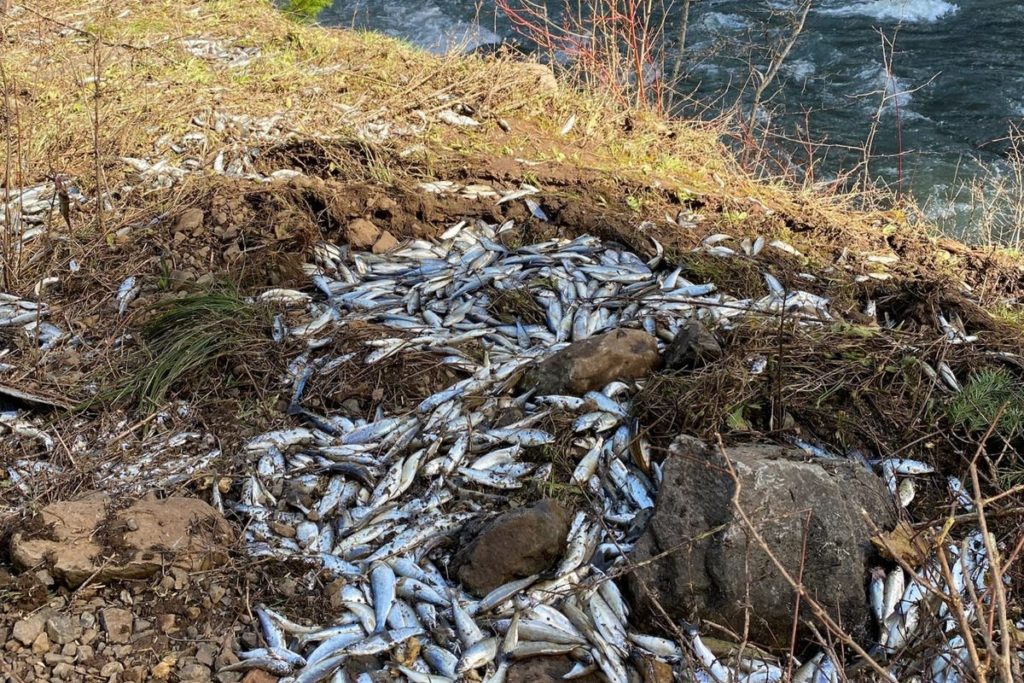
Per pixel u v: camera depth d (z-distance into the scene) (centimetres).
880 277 400
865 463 312
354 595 286
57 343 356
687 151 516
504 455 317
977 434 323
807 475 285
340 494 308
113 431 325
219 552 286
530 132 497
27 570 277
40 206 414
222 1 666
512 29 833
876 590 278
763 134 648
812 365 339
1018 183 579
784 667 275
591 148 491
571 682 272
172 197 421
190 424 327
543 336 360
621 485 311
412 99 510
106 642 271
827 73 779
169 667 268
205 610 279
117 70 525
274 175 437
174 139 461
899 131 598
